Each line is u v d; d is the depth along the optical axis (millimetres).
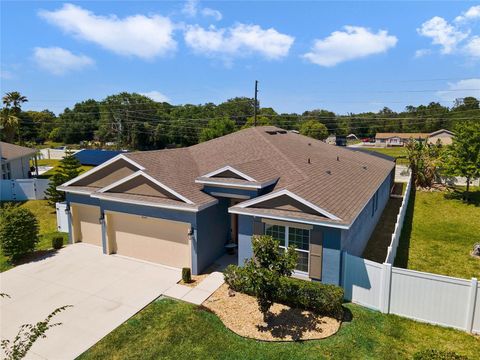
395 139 93875
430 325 10602
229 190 15414
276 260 10055
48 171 43844
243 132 23484
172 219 14867
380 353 9227
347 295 12164
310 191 13758
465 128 26641
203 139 65625
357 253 15414
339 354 9172
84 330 10500
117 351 9477
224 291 12898
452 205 26359
